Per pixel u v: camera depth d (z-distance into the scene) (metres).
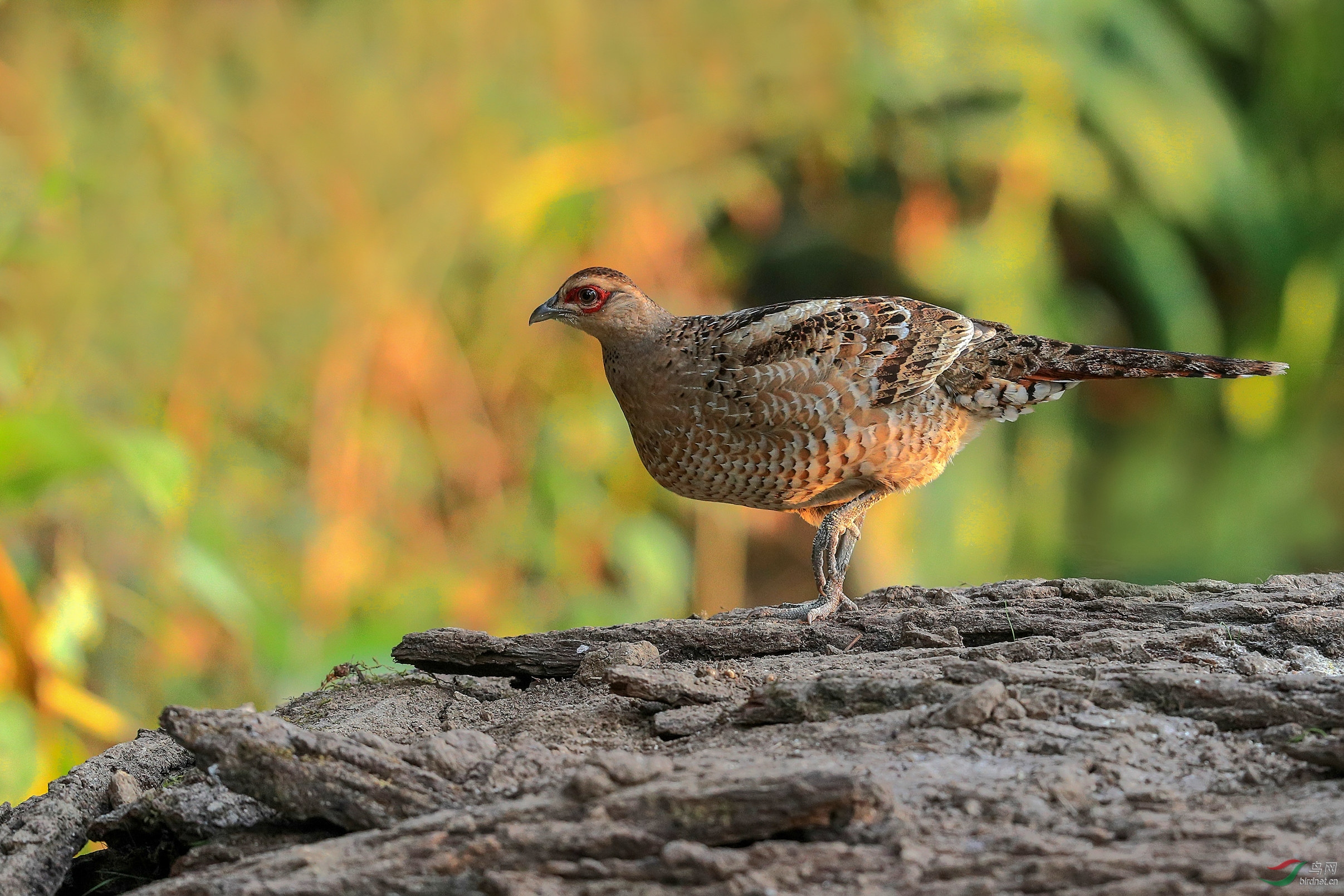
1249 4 17.16
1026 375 7.41
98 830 5.01
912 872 3.79
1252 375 7.34
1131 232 16.30
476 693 6.29
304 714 6.21
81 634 10.15
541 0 13.77
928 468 7.48
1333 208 16.58
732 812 3.98
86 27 12.31
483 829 4.11
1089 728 4.60
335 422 13.21
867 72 14.98
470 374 14.27
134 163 12.25
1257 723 4.61
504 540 14.12
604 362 7.80
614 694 5.42
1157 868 3.67
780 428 7.18
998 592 6.58
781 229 16.53
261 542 12.64
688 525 15.64
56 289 11.66
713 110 14.55
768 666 5.72
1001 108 16.05
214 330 12.63
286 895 3.93
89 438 8.77
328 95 13.18
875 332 7.18
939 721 4.64
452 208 13.58
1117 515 16.33
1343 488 15.83
